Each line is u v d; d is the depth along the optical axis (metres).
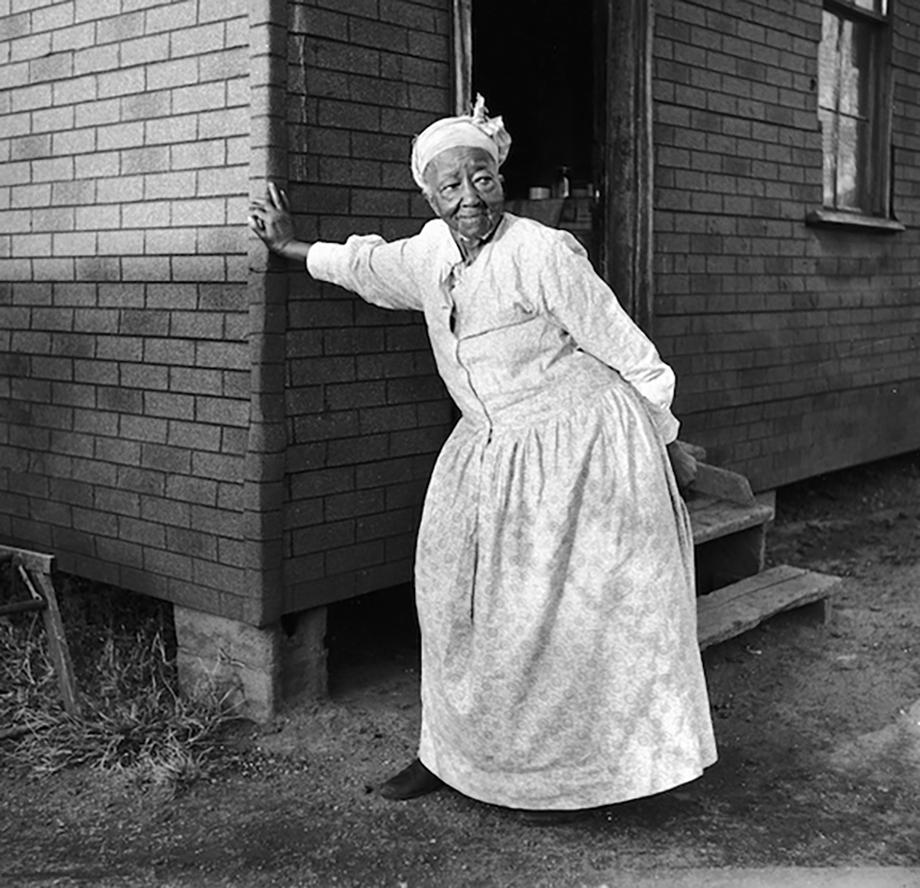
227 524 3.74
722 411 5.68
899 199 7.05
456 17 4.00
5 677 4.07
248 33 3.53
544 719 3.01
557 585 2.95
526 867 2.97
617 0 4.97
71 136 4.15
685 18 5.22
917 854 3.06
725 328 5.63
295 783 3.42
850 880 2.90
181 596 3.93
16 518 4.55
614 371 3.08
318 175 3.65
